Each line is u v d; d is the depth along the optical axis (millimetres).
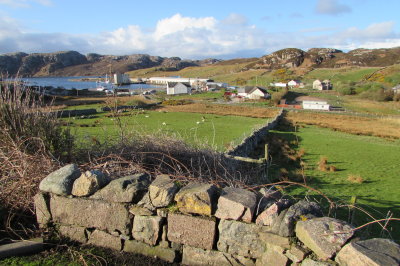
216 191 3611
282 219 3100
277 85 127125
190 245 3467
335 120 47469
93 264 3436
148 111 47375
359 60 174625
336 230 2805
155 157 5066
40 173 4344
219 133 24688
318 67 174750
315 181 12414
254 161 9445
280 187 4164
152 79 186000
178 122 32844
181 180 3971
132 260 3539
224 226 3322
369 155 19531
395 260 2396
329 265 2668
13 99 5156
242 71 194250
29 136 4949
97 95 72312
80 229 3879
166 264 3479
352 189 11414
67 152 5309
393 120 47656
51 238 3908
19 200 4223
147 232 3615
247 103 74438
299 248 2902
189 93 105812
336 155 19156
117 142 5793
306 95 94750
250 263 3229
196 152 5605
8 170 4566
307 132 31891
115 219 3725
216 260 3355
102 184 3863
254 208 3252
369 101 80375
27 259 3504
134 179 3828
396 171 15133
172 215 3504
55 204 3971
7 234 3945
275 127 35219
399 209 9047
